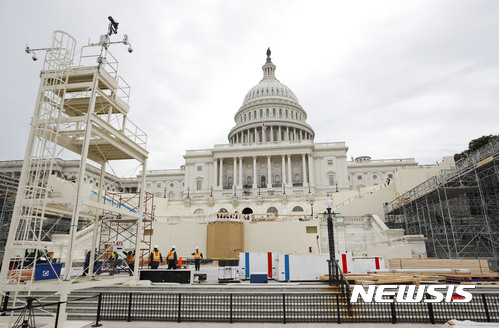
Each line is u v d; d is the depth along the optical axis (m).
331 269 14.91
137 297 12.61
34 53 13.95
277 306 12.18
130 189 106.31
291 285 14.78
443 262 18.81
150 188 104.50
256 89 119.75
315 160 87.31
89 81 14.59
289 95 117.31
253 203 55.31
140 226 17.17
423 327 10.60
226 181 89.44
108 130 14.35
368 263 18.89
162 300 13.05
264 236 36.97
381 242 31.97
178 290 14.56
